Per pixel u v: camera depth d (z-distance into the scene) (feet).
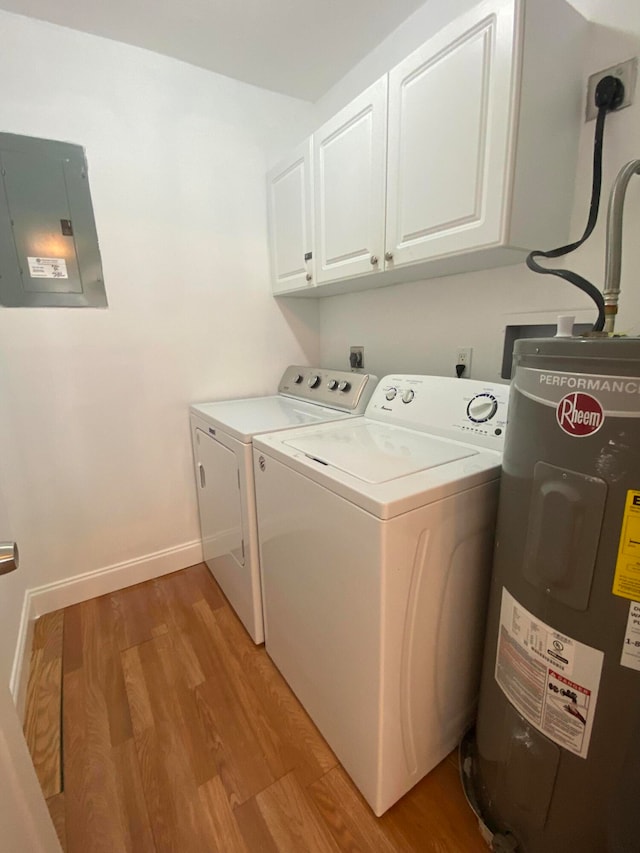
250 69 5.82
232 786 3.46
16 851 1.88
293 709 4.17
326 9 4.74
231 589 5.61
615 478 2.11
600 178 3.41
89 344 5.55
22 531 5.38
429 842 3.09
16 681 4.19
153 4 4.55
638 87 3.27
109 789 3.44
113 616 5.62
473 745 3.72
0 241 4.83
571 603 2.38
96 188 5.26
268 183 6.48
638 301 3.45
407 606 2.92
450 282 5.00
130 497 6.19
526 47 2.98
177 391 6.33
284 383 7.14
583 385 2.18
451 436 4.12
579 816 2.56
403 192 4.09
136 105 5.37
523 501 2.65
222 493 5.35
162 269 5.91
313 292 6.66
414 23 4.85
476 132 3.34
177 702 4.27
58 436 5.50
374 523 2.69
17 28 4.56
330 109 6.42
